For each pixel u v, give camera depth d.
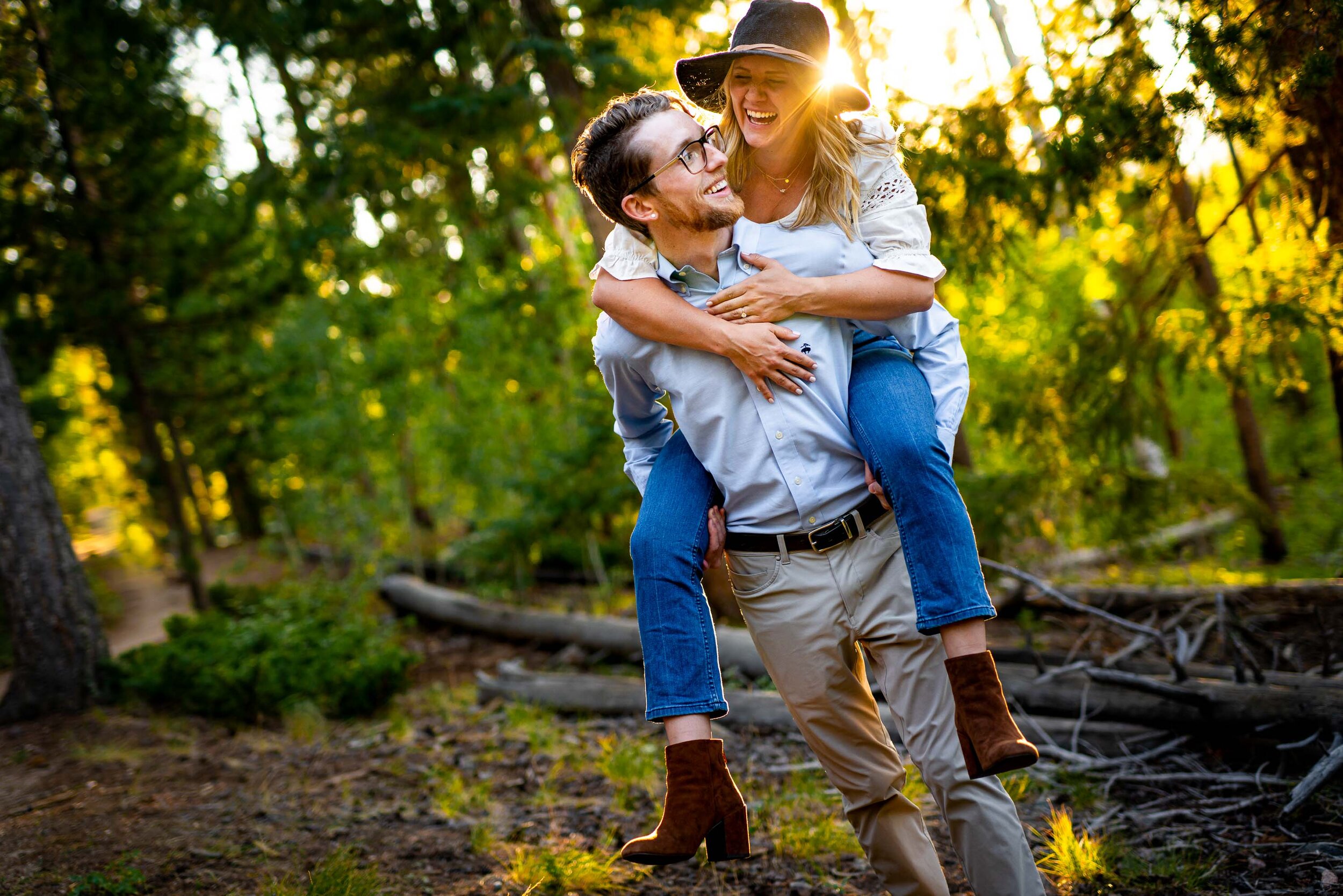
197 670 6.80
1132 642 5.02
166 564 20.64
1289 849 3.19
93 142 10.12
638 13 7.50
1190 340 5.26
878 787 2.32
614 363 2.26
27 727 6.60
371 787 4.70
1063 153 4.18
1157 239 5.44
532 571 10.02
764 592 2.19
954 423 2.14
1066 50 4.36
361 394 10.84
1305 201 4.42
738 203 2.04
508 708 6.14
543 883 3.33
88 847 3.92
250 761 5.34
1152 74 3.95
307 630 7.30
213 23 8.95
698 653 2.04
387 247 10.47
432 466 11.62
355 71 9.37
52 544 7.12
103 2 9.04
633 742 5.25
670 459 2.27
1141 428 5.58
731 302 2.05
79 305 10.73
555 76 7.77
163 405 12.80
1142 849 3.32
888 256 2.07
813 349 2.10
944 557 1.97
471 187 9.46
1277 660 4.72
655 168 1.99
